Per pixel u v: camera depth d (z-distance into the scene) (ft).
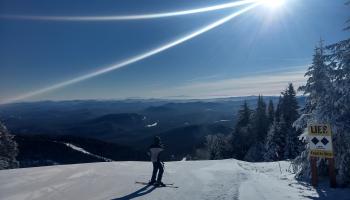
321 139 42.55
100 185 43.21
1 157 135.23
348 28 47.98
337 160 46.16
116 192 38.83
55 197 35.35
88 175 52.11
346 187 42.73
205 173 59.26
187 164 84.84
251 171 66.54
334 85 48.47
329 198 35.42
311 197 35.99
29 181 44.91
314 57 57.06
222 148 236.84
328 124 42.06
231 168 71.00
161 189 41.22
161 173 44.21
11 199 34.17
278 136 165.68
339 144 46.26
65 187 41.06
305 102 58.39
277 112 225.35
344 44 48.08
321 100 50.01
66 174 52.60
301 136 53.98
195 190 40.34
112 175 53.21
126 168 64.95
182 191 39.78
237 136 231.71
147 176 53.31
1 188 39.73
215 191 39.34
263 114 223.10
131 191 39.65
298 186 43.93
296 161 53.93
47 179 46.85
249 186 43.09
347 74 47.32
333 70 48.57
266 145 169.78
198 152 278.87
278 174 60.95
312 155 43.24
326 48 49.57
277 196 36.22
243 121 248.73
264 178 53.36
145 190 40.40
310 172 51.13
